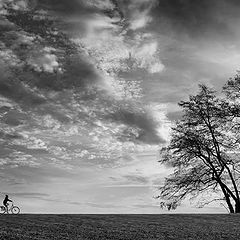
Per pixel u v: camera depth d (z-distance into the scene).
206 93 48.34
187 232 24.64
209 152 47.66
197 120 47.91
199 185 48.22
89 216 32.16
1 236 21.39
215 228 26.36
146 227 26.34
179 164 48.09
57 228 24.77
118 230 24.78
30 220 28.09
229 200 47.34
